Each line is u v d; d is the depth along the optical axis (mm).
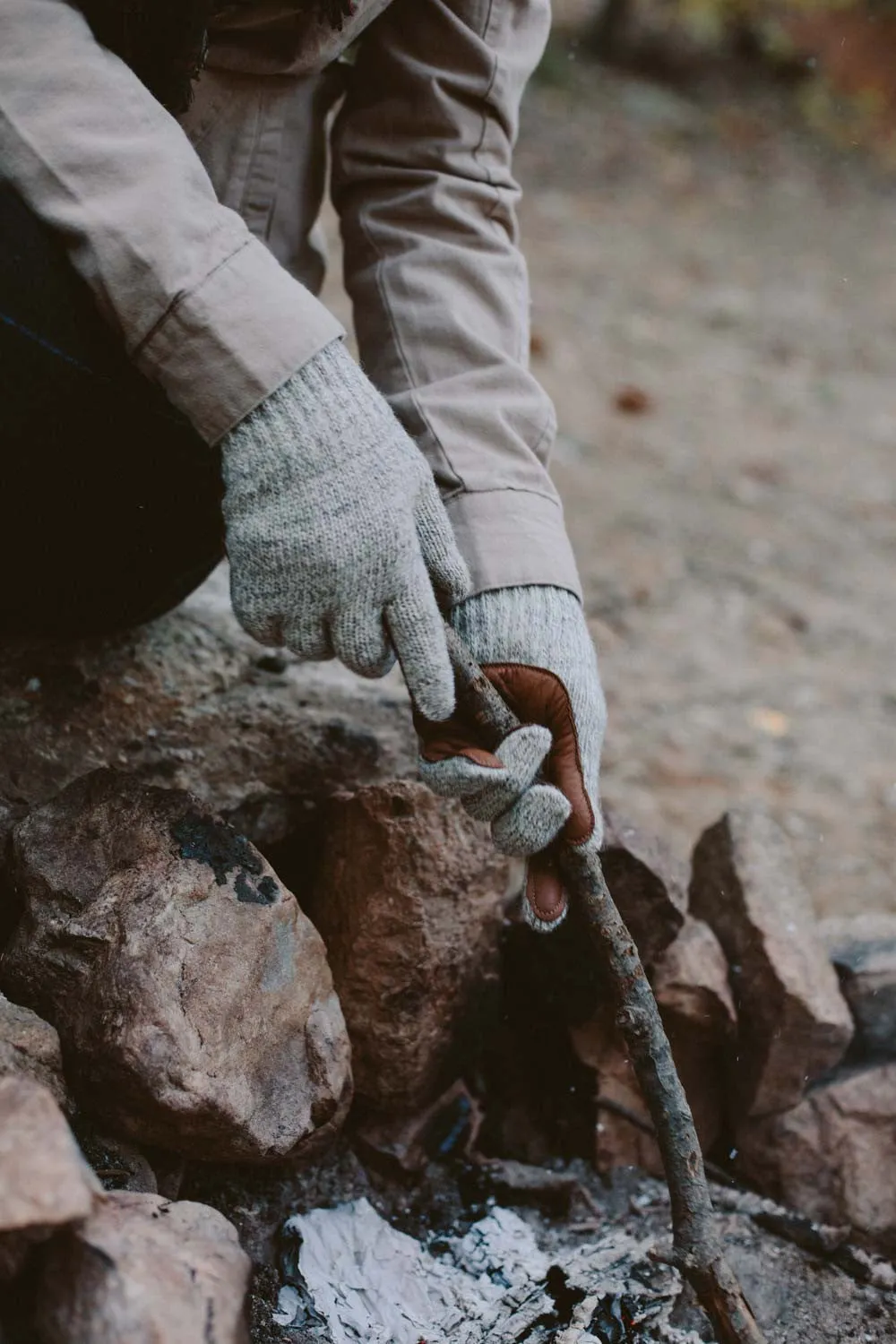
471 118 1270
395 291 1247
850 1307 1307
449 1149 1376
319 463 1073
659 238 5281
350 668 1121
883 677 2623
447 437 1208
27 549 1226
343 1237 1274
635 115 6613
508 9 1273
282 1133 1188
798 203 6062
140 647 1433
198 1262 1006
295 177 1287
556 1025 1425
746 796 2191
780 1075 1393
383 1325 1226
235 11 1195
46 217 1079
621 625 2652
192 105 1226
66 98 1073
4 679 1358
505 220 1295
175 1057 1138
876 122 7227
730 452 3592
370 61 1281
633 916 1380
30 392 1140
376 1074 1313
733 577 2924
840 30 7590
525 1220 1350
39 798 1306
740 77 7477
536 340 4023
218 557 1368
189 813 1229
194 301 1072
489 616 1181
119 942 1167
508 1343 1225
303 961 1228
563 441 3457
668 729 2342
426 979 1306
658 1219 1367
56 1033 1156
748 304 4766
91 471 1198
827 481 3498
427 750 1167
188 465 1229
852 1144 1392
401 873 1309
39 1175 974
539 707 1176
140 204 1072
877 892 1994
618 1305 1264
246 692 1455
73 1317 980
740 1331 1142
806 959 1417
